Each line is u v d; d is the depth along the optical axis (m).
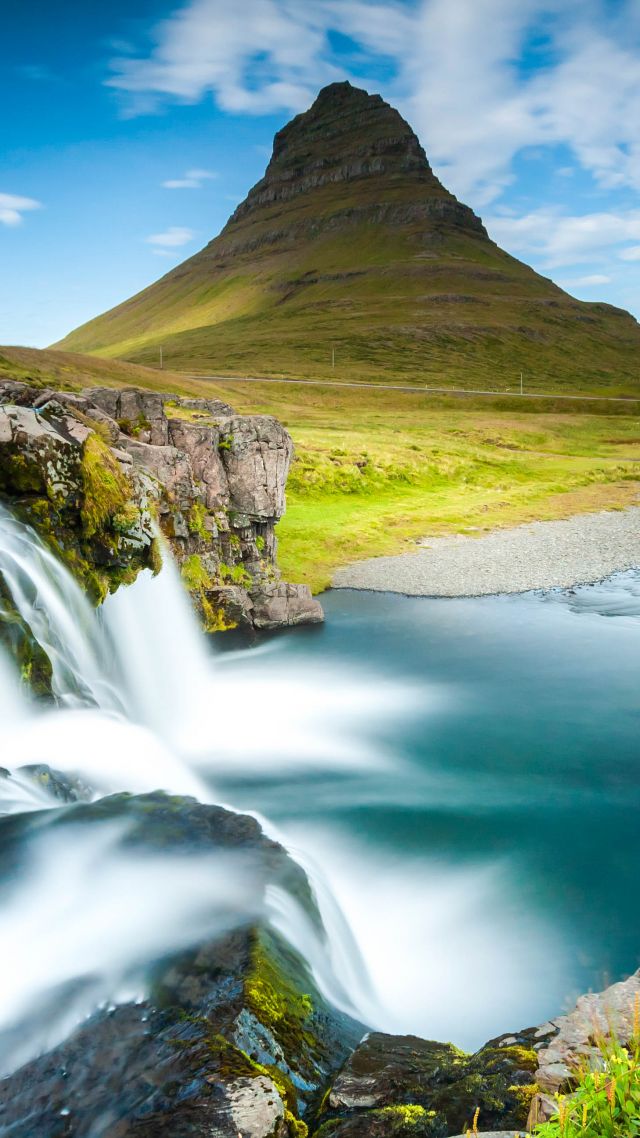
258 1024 7.77
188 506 29.67
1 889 9.94
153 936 9.22
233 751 20.42
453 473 69.94
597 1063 5.79
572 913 13.55
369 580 39.53
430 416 131.50
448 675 26.44
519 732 21.64
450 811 17.23
